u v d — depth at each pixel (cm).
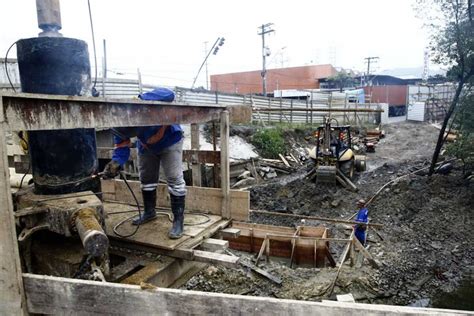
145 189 352
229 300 151
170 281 296
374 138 2577
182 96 1755
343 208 1188
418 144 2394
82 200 273
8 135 534
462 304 698
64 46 286
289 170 1661
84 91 304
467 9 1255
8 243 163
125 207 411
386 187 1353
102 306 163
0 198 160
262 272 767
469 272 805
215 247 312
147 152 338
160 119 281
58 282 166
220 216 378
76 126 209
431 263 837
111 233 321
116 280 264
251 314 149
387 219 1075
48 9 292
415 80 5278
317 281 748
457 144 1369
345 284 736
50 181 293
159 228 338
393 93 4450
